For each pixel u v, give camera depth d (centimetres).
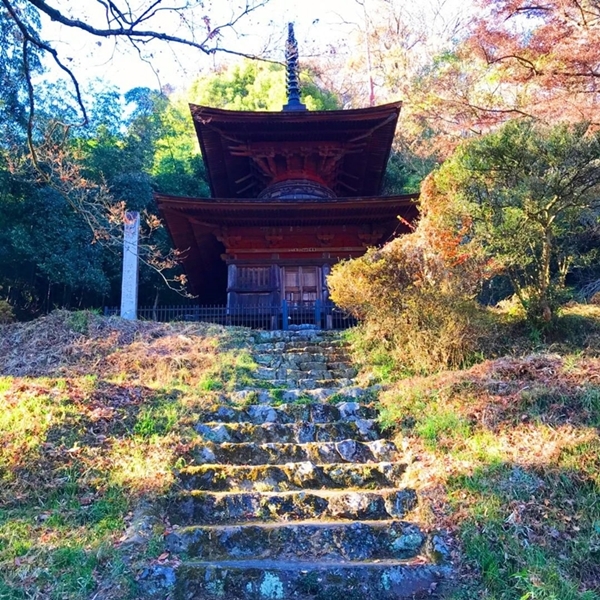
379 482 521
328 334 1010
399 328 800
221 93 2814
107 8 725
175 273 2242
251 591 384
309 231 1514
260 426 610
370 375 784
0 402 615
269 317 1327
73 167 1039
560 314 830
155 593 377
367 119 1520
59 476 495
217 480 511
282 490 511
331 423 618
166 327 1038
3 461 507
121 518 443
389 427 614
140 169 2291
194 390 726
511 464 488
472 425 577
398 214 1443
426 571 394
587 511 432
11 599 354
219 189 1886
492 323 782
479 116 1350
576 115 1010
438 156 2102
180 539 427
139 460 523
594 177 719
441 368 752
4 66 1516
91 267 1852
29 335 967
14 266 1903
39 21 1528
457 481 483
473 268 775
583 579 379
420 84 1616
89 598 363
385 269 800
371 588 386
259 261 1512
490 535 417
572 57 1085
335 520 466
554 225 777
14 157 1488
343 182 1853
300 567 397
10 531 420
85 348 916
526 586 368
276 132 1558
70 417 585
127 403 641
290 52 840
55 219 1809
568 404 577
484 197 754
